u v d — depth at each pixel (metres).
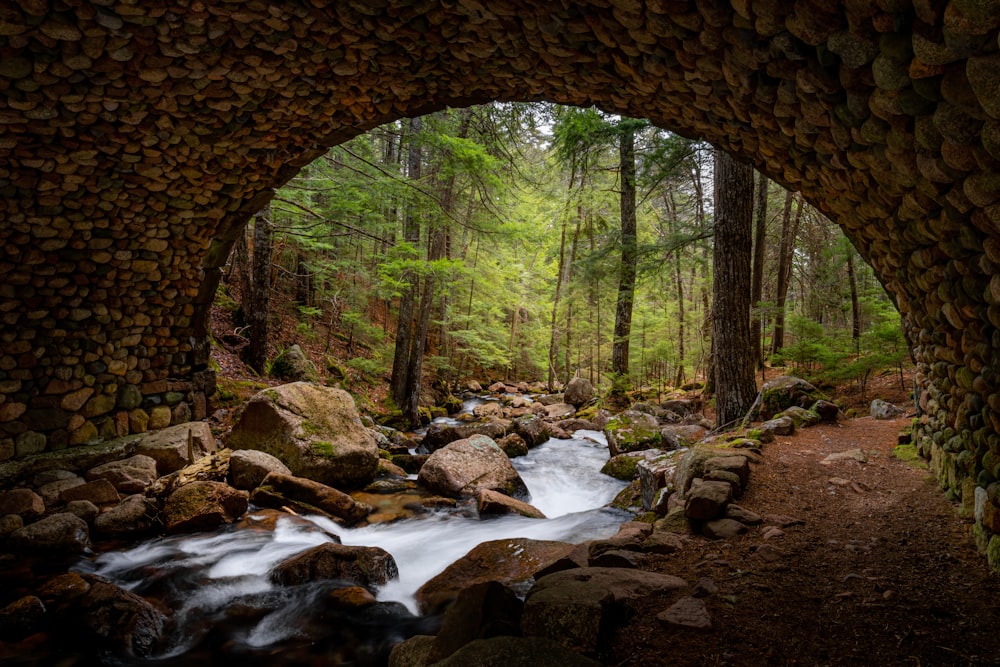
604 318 18.84
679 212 17.84
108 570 3.92
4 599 3.38
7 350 5.05
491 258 17.05
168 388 6.57
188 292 6.39
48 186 4.38
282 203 10.05
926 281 2.77
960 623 2.00
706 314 16.22
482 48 3.15
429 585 3.64
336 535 4.71
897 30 1.56
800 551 2.81
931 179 1.90
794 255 15.91
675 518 3.58
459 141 8.05
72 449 5.44
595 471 7.64
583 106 3.76
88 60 3.21
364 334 16.06
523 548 3.91
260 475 5.50
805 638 1.98
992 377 2.44
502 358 19.09
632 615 2.24
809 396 6.30
